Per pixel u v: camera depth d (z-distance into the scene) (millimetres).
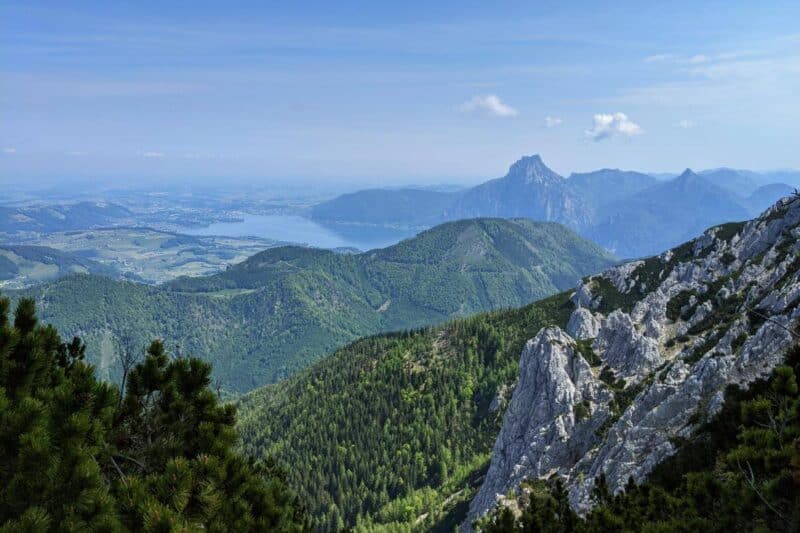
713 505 22344
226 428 22312
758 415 20922
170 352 24391
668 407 71938
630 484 34062
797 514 17203
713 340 102250
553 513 33594
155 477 17812
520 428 133750
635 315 165875
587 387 126562
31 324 21938
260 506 21391
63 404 17562
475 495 144625
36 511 14258
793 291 86500
